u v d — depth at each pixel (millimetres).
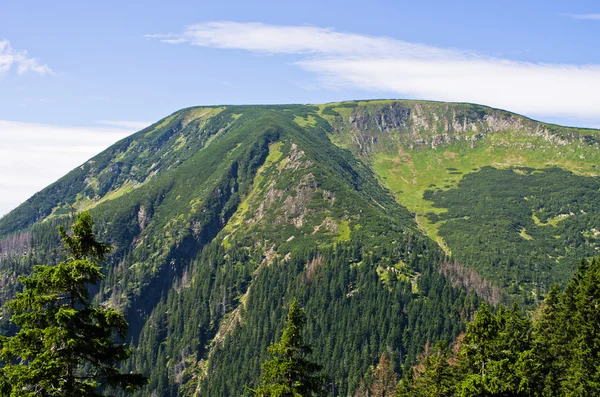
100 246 29891
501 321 54781
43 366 26453
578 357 57156
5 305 27594
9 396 26469
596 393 54250
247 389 40188
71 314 26812
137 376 30125
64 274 27469
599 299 56750
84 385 28172
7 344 27094
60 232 29391
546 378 57562
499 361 40531
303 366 38281
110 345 29375
